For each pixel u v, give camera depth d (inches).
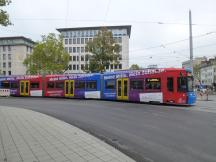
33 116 633.6
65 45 4170.8
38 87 1556.3
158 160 303.1
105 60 1905.8
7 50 4352.9
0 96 1644.9
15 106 953.5
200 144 374.3
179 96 1004.6
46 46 2292.1
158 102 1056.8
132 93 1138.7
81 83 1379.2
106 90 1263.5
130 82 1153.4
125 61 3895.2
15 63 4308.6
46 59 2310.5
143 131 476.1
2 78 1676.9
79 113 745.6
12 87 1641.2
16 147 335.6
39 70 2327.8
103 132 470.0
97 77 1315.2
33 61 2340.1
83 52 4119.1
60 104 1031.0
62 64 2332.7
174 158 310.3
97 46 1903.3
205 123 559.5
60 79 1472.7
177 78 1013.8
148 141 397.7
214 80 4650.6
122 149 352.8
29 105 992.9
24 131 440.5
